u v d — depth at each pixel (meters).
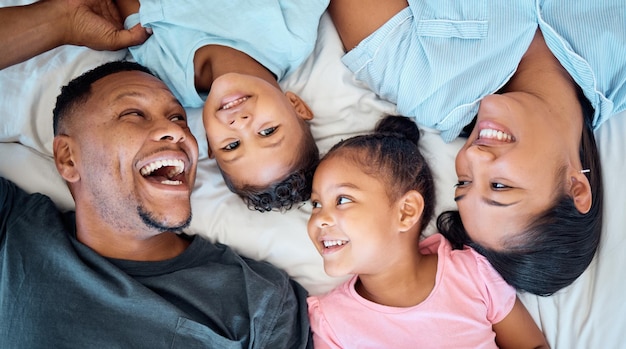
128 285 1.24
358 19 1.45
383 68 1.46
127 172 1.22
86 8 1.42
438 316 1.33
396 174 1.34
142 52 1.48
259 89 1.34
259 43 1.44
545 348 1.35
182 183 1.27
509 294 1.36
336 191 1.32
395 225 1.34
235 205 1.44
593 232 1.32
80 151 1.24
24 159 1.39
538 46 1.38
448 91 1.39
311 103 1.51
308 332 1.33
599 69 1.31
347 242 1.32
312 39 1.46
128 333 1.21
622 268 1.33
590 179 1.33
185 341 1.22
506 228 1.28
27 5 1.38
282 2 1.45
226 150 1.36
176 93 1.47
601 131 1.42
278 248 1.43
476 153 1.26
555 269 1.31
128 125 1.22
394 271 1.36
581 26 1.32
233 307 1.28
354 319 1.35
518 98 1.29
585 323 1.34
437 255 1.40
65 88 1.29
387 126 1.45
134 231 1.28
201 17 1.43
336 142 1.49
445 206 1.46
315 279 1.44
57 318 1.20
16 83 1.42
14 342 1.19
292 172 1.38
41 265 1.24
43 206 1.33
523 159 1.25
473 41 1.37
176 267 1.32
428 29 1.39
